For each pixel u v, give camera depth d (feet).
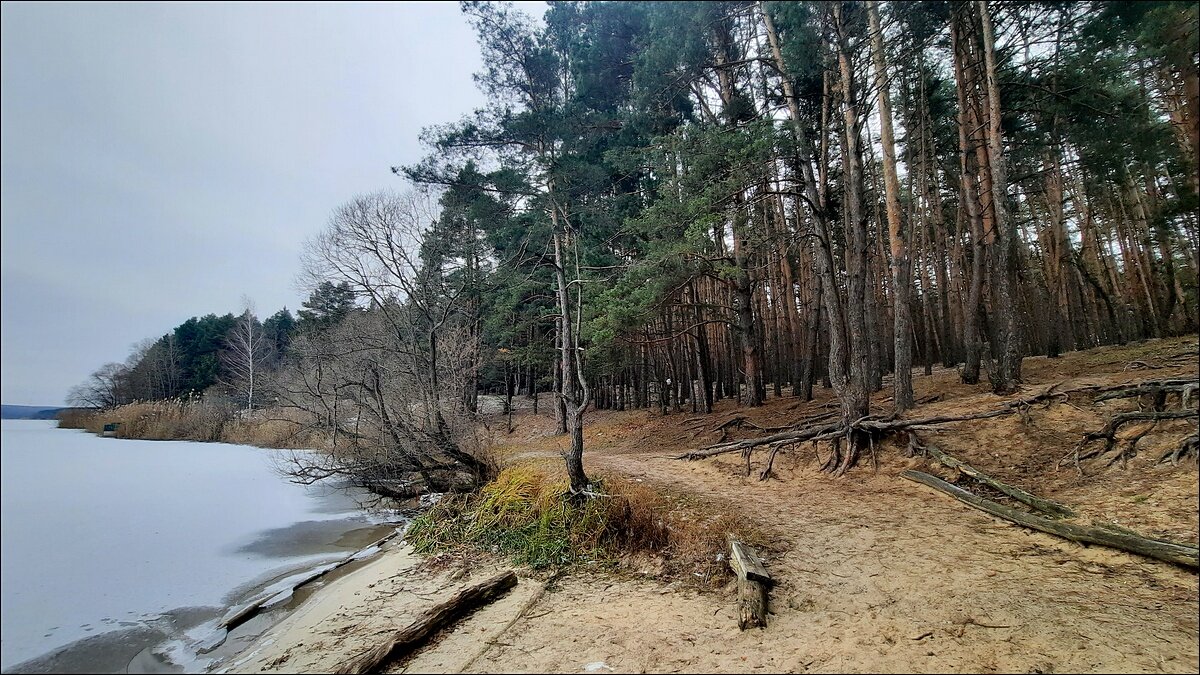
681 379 80.02
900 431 33.40
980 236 43.73
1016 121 49.24
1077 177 65.72
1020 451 28.02
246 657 18.04
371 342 59.62
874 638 15.08
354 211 59.06
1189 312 55.01
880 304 71.72
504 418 94.48
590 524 26.55
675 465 42.09
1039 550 20.11
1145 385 26.71
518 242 69.77
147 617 22.21
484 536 28.99
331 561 30.40
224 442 91.35
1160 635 13.98
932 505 26.17
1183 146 42.52
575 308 52.75
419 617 19.74
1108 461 24.36
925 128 57.88
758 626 16.44
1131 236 60.90
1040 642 14.16
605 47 56.54
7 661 18.24
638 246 58.70
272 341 156.04
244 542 34.58
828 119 47.55
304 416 63.26
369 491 44.65
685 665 14.58
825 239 37.14
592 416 87.25
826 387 64.85
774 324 65.72
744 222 45.70
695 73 41.91
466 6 62.64
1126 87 42.24
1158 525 19.22
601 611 19.10
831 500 29.09
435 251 66.39
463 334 62.23
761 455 39.37
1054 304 53.11
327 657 17.35
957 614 16.02
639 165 54.19
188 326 185.16
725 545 23.12
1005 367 35.35
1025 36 43.62
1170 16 28.81
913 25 40.04
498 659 15.90
